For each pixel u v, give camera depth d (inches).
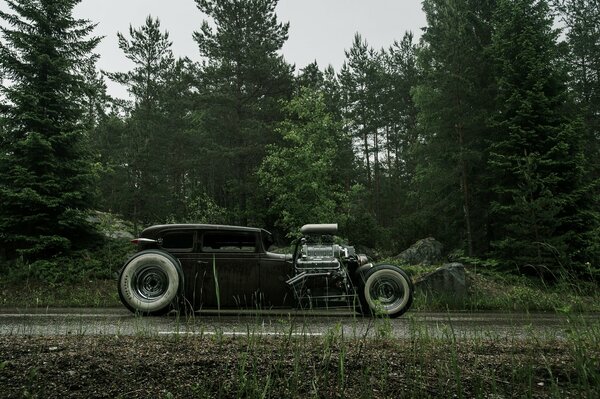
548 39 683.4
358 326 223.3
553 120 635.5
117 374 103.5
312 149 839.1
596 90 1083.3
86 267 483.8
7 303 373.1
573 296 140.6
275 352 121.9
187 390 95.3
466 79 775.7
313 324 233.0
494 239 777.6
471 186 799.7
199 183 1460.4
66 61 578.2
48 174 533.3
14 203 518.6
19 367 106.0
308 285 285.4
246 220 1108.5
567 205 589.3
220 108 1120.2
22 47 564.4
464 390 96.8
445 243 850.8
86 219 570.3
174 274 274.5
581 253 514.9
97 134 1417.3
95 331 202.2
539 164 607.8
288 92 1160.2
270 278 287.1
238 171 1224.8
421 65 864.9
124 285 273.3
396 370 109.3
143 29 1336.1
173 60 1369.3
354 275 295.4
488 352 129.8
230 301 284.2
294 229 834.8
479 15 847.7
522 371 105.0
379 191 1611.7
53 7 585.3
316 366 110.3
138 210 1169.4
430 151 829.8
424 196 856.3
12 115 557.9
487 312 319.9
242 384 93.0
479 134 787.4
